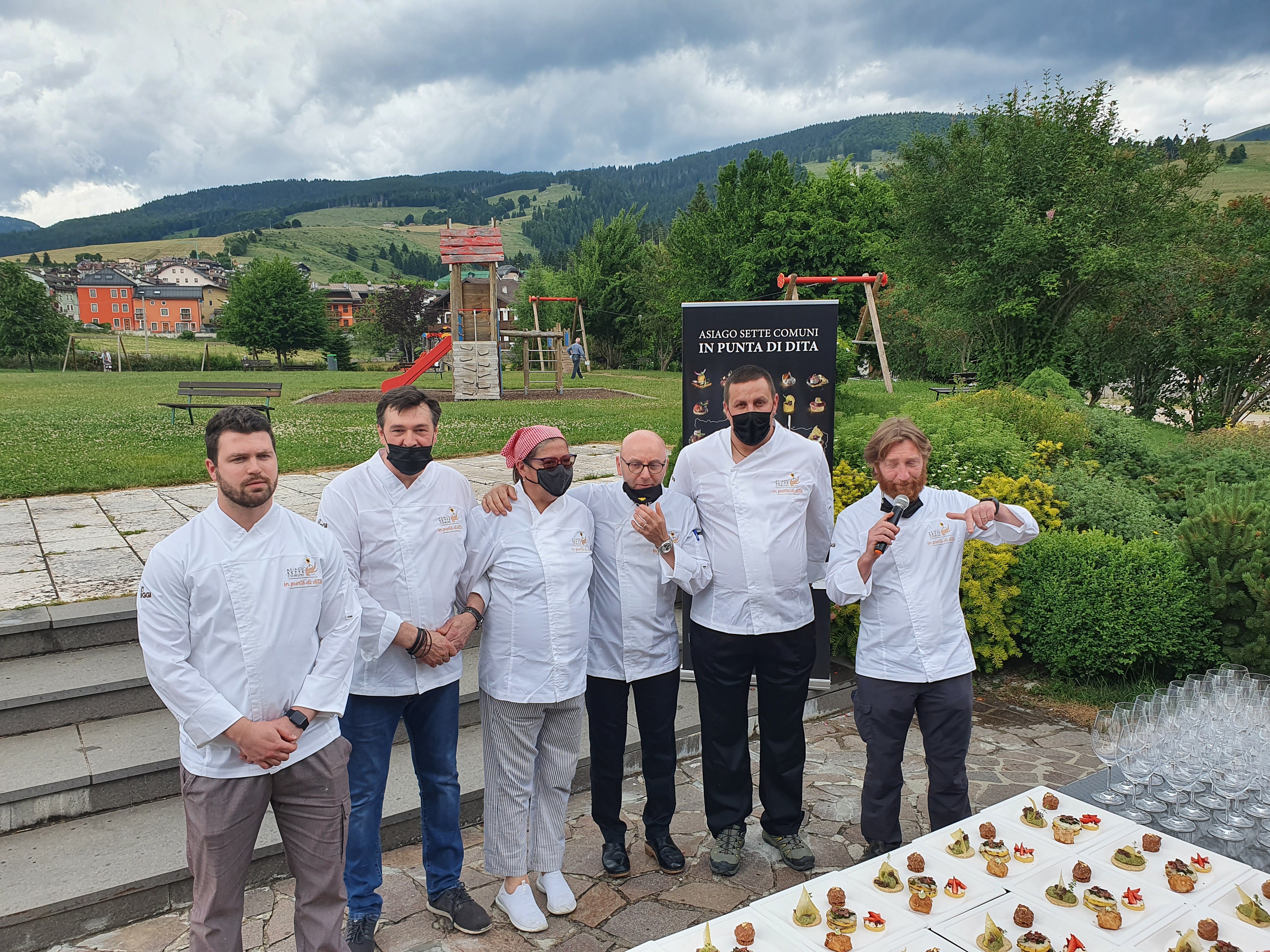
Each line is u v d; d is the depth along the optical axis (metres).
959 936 2.03
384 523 3.04
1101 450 9.29
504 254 20.12
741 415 3.32
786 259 32.84
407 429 3.02
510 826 3.18
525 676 3.17
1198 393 16.88
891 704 3.33
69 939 3.01
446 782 3.19
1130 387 17.78
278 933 3.07
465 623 3.12
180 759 3.62
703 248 36.44
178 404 13.20
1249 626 5.07
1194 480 8.28
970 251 15.62
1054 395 10.69
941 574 3.35
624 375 34.03
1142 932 2.03
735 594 3.47
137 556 5.59
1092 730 3.05
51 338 47.00
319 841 2.57
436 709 3.14
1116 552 5.60
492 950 3.02
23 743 3.74
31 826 3.39
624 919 3.22
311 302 57.62
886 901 2.18
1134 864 2.33
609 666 3.44
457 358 19.53
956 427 7.73
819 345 5.16
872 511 3.45
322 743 2.56
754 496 3.47
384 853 3.69
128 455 9.66
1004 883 2.26
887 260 25.98
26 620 4.25
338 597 2.66
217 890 2.43
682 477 3.65
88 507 7.31
